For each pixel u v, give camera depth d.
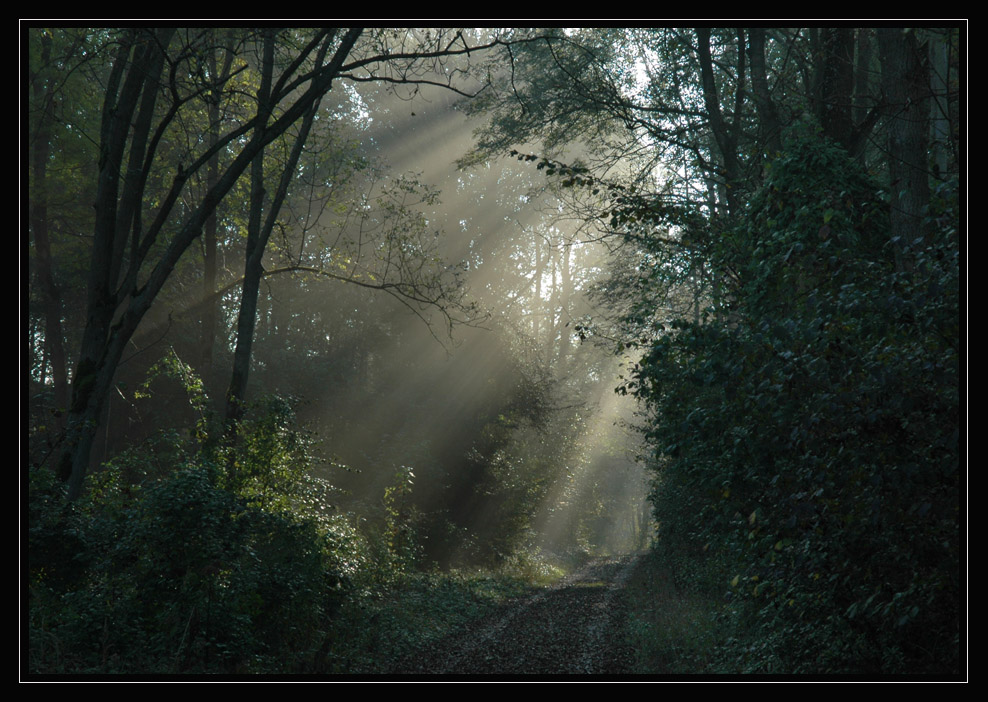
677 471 11.16
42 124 16.25
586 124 20.06
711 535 11.15
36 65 14.22
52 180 19.47
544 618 14.33
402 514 20.48
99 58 13.27
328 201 18.27
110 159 11.54
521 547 30.16
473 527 26.17
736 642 9.18
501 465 27.86
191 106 16.98
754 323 7.96
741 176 16.19
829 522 7.17
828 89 13.45
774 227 9.94
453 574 20.69
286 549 10.07
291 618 9.62
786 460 7.89
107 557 8.68
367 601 11.84
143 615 8.48
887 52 8.41
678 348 8.21
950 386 6.27
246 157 12.20
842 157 10.28
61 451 10.69
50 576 8.51
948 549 6.46
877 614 7.02
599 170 20.41
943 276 5.91
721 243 10.62
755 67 15.81
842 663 7.35
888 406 6.16
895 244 6.77
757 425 7.57
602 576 27.78
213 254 19.61
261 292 28.44
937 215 6.91
